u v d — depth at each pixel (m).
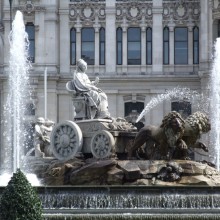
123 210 44.34
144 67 130.12
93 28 131.38
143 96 129.25
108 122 54.00
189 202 45.22
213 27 125.19
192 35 130.38
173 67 129.50
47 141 66.62
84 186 45.84
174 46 130.38
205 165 50.94
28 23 130.38
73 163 52.75
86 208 45.06
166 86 128.88
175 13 130.75
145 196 45.31
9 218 34.09
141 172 49.69
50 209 44.53
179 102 127.69
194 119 52.00
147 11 131.00
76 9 131.38
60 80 129.25
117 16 131.38
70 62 130.75
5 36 129.50
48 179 53.28
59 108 129.00
